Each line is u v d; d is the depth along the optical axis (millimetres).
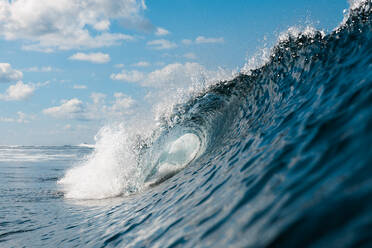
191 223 2727
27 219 6047
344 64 4715
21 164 21938
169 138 9992
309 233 1488
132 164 9773
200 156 7969
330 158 2172
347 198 1556
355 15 5957
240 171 3352
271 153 3158
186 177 5324
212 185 3639
